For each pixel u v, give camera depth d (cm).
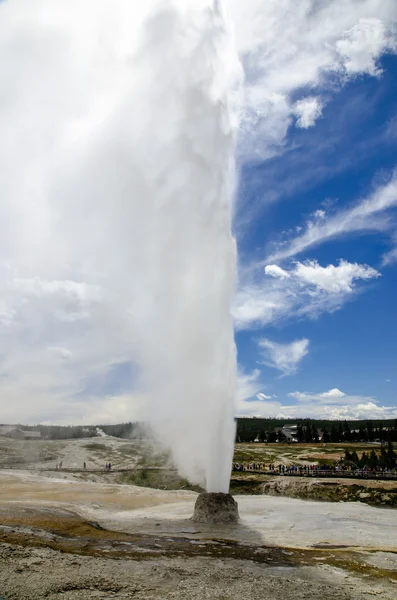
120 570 952
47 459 5559
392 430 9350
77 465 5072
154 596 805
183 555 1126
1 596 770
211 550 1197
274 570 1013
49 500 2141
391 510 2053
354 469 3884
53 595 787
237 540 1349
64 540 1250
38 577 873
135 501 2234
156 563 1029
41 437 9119
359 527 1599
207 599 798
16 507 1747
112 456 5847
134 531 1454
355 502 2630
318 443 9038
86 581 868
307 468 3978
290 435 11900
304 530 1538
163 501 2278
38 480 3048
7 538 1198
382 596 854
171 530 1483
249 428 13288
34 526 1417
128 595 805
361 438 9738
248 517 1791
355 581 946
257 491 3191
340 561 1116
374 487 2812
